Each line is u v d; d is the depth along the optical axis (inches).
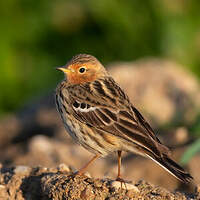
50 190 342.3
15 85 646.5
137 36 645.3
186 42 644.7
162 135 539.2
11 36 642.2
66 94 379.2
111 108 362.9
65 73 390.6
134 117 356.8
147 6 637.9
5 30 641.6
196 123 522.9
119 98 368.2
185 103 627.5
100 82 385.7
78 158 514.0
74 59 392.5
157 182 472.1
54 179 349.4
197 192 350.3
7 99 651.5
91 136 364.5
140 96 642.2
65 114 376.5
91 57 394.9
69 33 648.4
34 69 650.2
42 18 641.6
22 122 650.8
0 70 639.1
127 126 354.3
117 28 641.6
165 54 658.2
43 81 652.1
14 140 629.9
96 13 631.2
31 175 368.2
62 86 388.8
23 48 647.8
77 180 344.5
